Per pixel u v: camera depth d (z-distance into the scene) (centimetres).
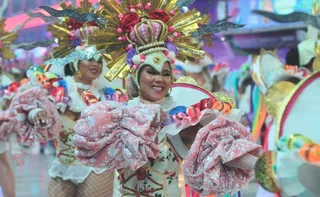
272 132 271
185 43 360
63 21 497
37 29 1227
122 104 328
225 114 327
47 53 1098
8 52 684
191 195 405
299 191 236
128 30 342
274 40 1182
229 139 300
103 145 309
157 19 347
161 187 329
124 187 337
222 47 1290
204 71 866
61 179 498
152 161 329
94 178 481
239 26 357
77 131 312
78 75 510
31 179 903
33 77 510
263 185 244
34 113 471
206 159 298
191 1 360
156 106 311
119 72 346
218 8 1198
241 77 982
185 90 365
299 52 498
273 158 241
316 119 238
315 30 492
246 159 296
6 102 665
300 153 230
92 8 493
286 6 1088
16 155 725
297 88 242
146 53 335
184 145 329
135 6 350
